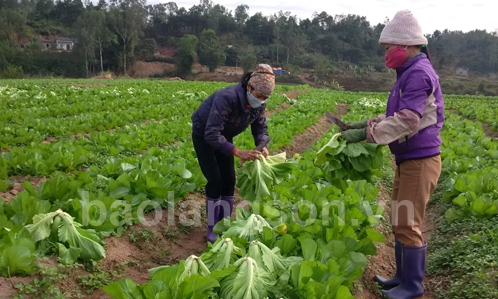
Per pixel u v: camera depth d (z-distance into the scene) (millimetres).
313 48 98875
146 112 15820
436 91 3924
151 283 3092
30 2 106562
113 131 12938
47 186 5215
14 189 6562
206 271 3475
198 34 105625
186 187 6648
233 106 4707
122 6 95438
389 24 3936
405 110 3713
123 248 4938
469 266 4707
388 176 9258
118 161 7203
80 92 22891
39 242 4203
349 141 4320
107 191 5887
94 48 75000
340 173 4504
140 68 79438
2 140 9812
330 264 3648
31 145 8516
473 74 90000
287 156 11664
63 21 101125
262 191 4855
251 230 4285
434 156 3992
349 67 81938
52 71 70812
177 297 3102
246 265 3449
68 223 4273
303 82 73438
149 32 101625
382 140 3824
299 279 3449
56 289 3719
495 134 16500
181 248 5465
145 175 5996
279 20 104750
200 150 5105
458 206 6773
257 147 4879
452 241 5617
